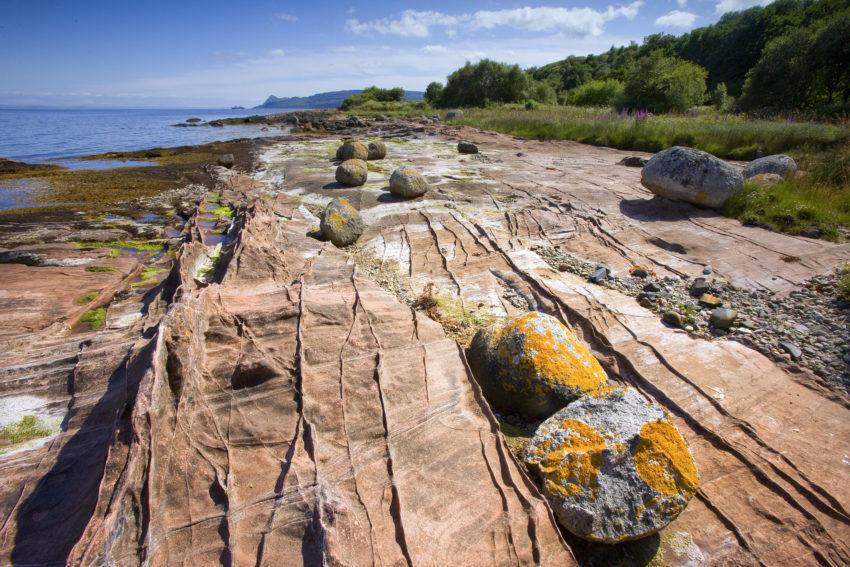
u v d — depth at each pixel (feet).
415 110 156.87
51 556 8.70
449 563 9.01
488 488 10.71
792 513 11.24
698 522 11.07
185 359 12.74
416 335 16.48
